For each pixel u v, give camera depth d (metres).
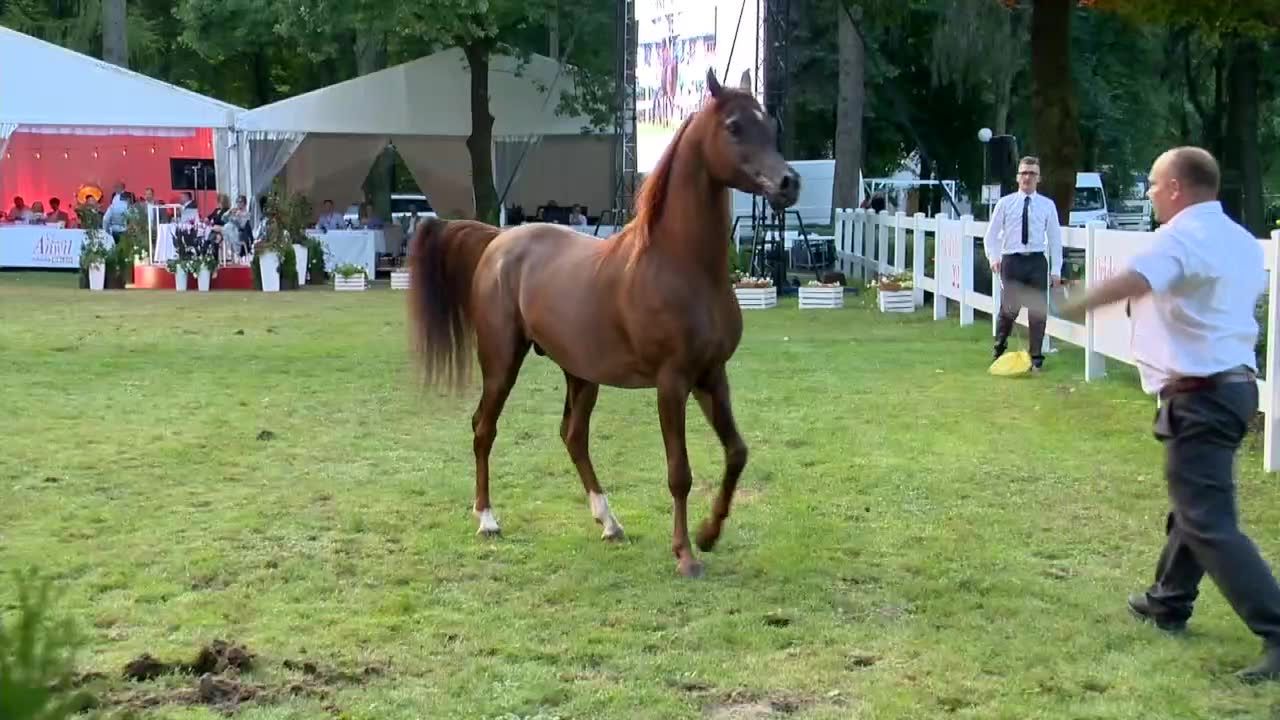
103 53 31.62
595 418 9.75
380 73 27.20
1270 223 37.09
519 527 6.64
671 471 5.75
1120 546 6.23
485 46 26.50
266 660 4.68
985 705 4.29
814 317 17.36
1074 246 12.07
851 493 7.33
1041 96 17.47
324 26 25.27
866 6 20.91
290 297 20.86
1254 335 4.54
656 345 5.66
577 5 27.55
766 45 19.14
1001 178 20.20
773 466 8.01
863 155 37.66
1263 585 4.46
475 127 27.02
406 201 36.62
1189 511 4.56
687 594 5.51
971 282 15.69
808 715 4.21
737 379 11.59
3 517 6.74
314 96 26.69
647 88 22.17
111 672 4.52
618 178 26.06
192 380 11.56
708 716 4.23
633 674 4.58
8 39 25.03
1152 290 4.37
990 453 8.32
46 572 5.72
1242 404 4.47
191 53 38.28
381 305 19.36
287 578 5.76
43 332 15.14
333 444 8.76
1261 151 38.47
